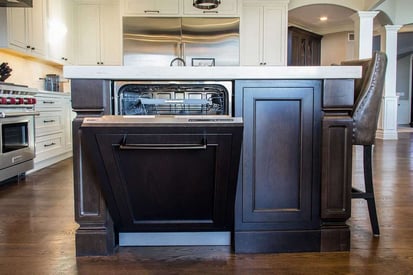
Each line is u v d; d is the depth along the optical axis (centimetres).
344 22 776
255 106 171
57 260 171
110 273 158
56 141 463
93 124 142
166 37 516
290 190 177
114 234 183
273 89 171
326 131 174
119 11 531
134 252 180
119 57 555
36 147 409
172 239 189
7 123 332
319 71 169
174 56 518
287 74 168
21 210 254
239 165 164
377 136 784
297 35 785
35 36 424
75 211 174
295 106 173
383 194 295
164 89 176
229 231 188
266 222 178
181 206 170
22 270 160
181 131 143
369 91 189
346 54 840
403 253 178
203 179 158
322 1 601
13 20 373
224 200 166
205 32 518
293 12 677
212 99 174
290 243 180
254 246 179
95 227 176
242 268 162
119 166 153
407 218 233
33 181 354
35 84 474
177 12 514
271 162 175
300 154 175
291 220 178
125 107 172
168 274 157
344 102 172
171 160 152
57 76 499
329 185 176
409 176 369
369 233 206
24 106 369
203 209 171
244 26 561
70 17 536
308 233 179
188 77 165
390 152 550
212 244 189
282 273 157
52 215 242
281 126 173
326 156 175
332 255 176
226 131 143
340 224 180
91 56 556
